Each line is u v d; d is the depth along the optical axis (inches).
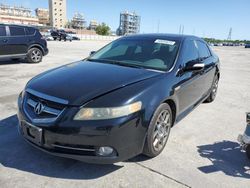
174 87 131.4
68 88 110.7
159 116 120.4
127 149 106.6
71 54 607.5
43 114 106.6
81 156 102.0
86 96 104.0
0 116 171.8
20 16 4436.5
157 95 116.6
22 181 104.7
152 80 122.1
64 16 4881.9
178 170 117.4
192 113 198.8
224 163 125.8
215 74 223.9
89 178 108.6
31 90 116.6
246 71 465.4
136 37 177.8
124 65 144.8
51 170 112.9
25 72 342.6
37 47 434.3
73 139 100.5
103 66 142.8
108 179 108.4
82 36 2315.5
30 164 116.5
